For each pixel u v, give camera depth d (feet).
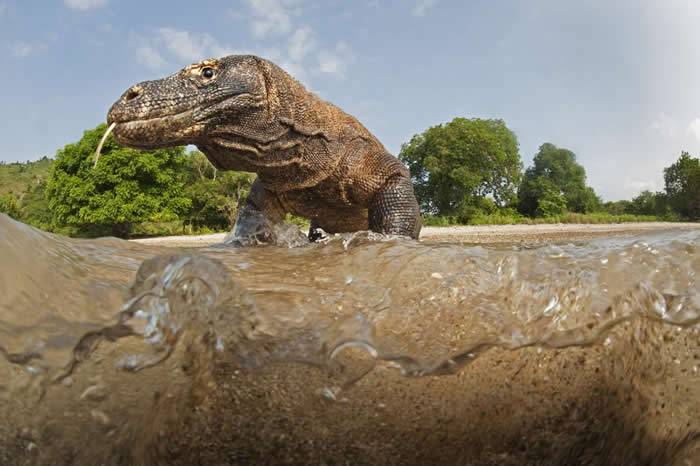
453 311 1.01
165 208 24.86
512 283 1.05
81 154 24.18
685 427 0.99
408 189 2.68
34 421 0.66
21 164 67.46
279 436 0.87
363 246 1.41
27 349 0.67
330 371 0.88
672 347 1.01
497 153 31.89
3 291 0.69
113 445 0.70
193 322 0.81
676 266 1.07
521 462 0.95
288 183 2.58
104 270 1.01
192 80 2.25
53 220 26.16
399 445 0.90
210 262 0.88
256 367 0.86
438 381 0.91
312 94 2.60
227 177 28.50
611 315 0.99
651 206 35.86
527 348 0.96
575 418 0.96
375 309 1.02
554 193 36.73
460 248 1.24
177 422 0.81
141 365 0.74
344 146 2.61
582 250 1.19
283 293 1.03
